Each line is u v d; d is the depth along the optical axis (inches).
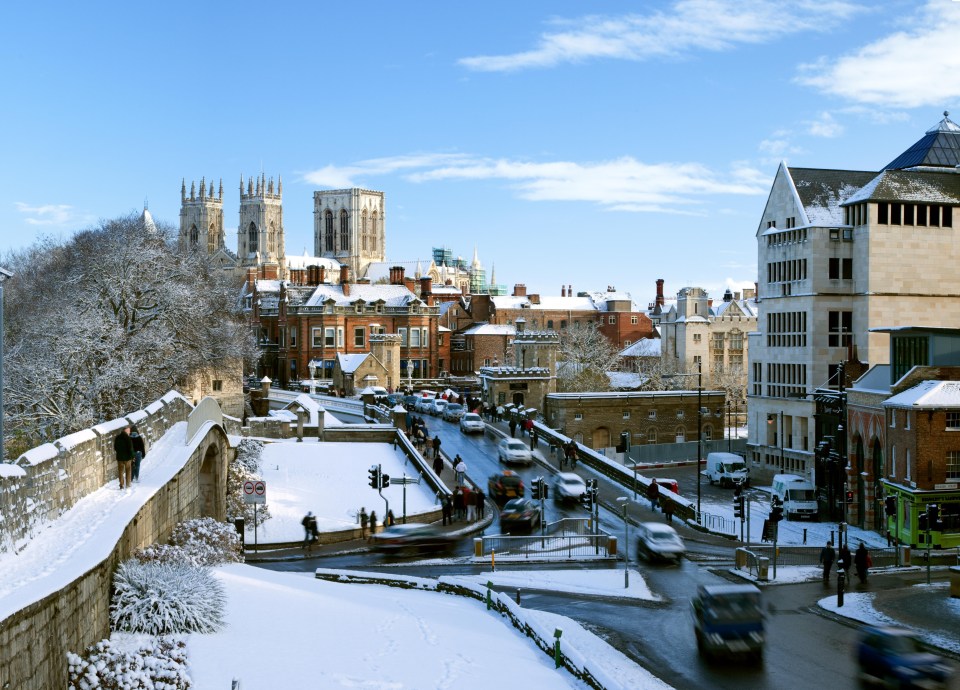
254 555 1841.8
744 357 6141.7
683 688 1015.6
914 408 2054.6
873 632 1050.1
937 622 1305.4
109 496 1092.5
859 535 2315.5
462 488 2203.5
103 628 848.3
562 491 2404.0
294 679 878.4
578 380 5137.8
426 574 1674.5
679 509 2303.2
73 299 2763.3
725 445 4143.7
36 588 695.7
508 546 1909.4
